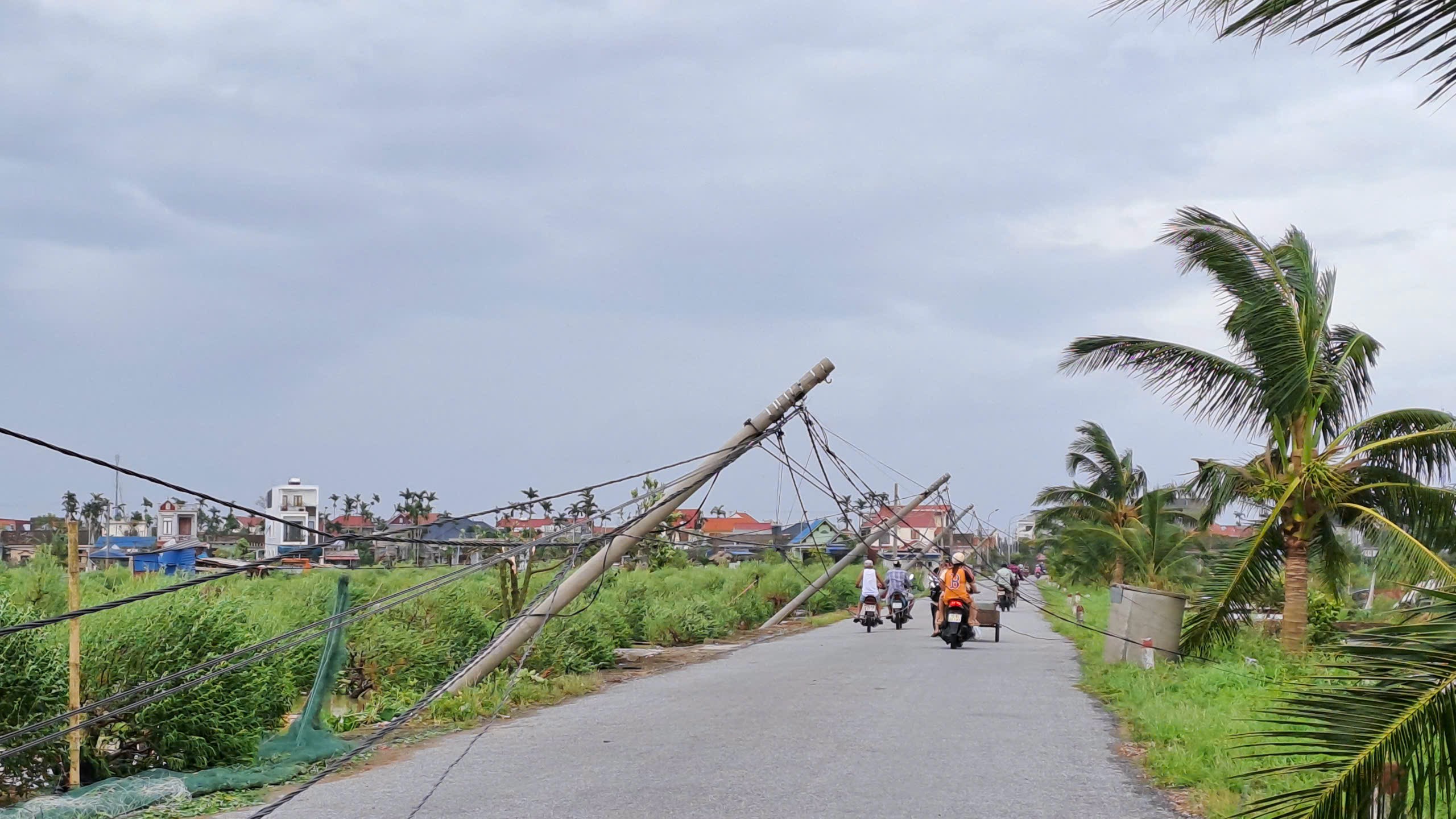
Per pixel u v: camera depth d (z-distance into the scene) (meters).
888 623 37.41
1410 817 5.52
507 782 9.78
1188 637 18.89
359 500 85.44
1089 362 19.41
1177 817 8.29
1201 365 18.81
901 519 29.16
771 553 56.56
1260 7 5.15
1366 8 4.98
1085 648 23.56
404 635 16.97
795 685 17.44
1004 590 27.39
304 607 17.86
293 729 11.96
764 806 8.64
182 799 9.23
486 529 22.98
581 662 19.45
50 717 9.62
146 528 57.84
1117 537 46.56
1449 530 17.81
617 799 8.95
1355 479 18.66
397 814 8.55
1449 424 17.39
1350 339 19.16
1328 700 5.64
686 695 16.36
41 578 16.53
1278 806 5.70
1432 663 5.52
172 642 10.65
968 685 17.22
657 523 18.48
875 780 9.66
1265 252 17.97
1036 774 9.91
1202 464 20.45
